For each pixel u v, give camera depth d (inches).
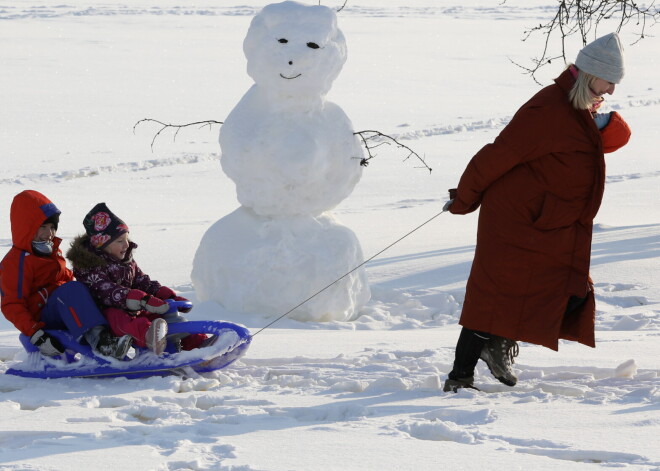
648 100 2475.4
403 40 3858.3
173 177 1497.3
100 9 4891.7
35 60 2861.7
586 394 355.3
